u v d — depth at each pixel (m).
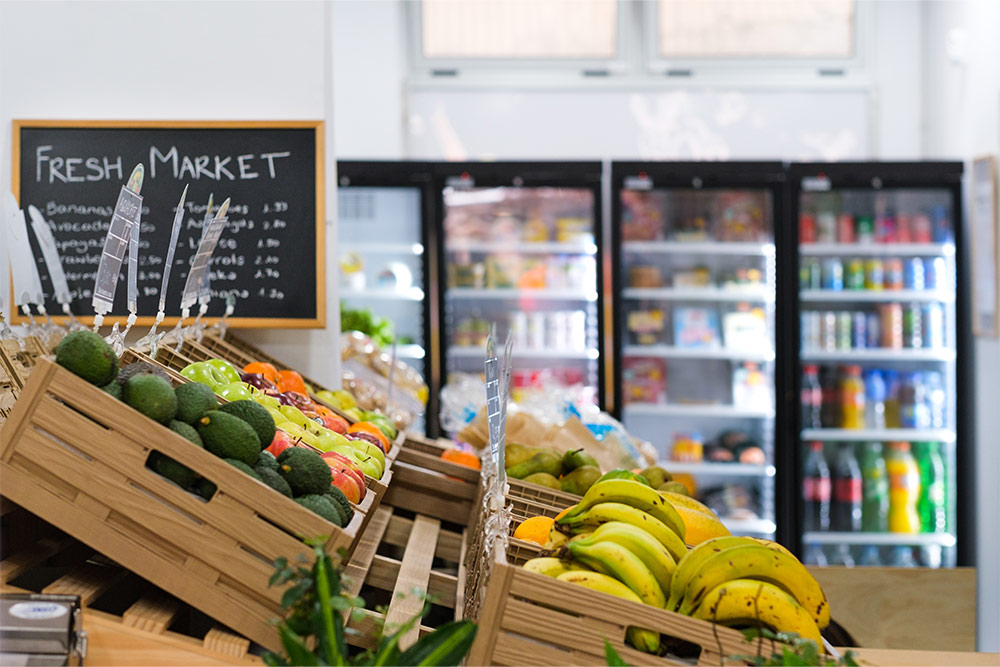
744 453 5.33
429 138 5.82
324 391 2.86
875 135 5.82
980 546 4.95
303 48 3.15
